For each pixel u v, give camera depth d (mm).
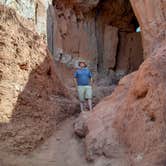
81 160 4730
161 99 3881
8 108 5246
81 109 6664
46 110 6172
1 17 5734
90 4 16453
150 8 8328
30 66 6199
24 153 4996
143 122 4016
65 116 6625
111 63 17453
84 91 6750
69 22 15773
